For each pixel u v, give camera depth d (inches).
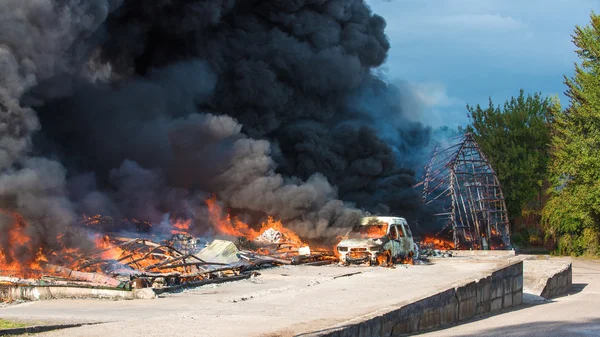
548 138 1963.6
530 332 507.5
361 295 587.5
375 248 927.7
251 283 711.1
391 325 471.2
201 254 858.8
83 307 537.0
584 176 1610.5
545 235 1808.6
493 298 698.8
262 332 394.0
